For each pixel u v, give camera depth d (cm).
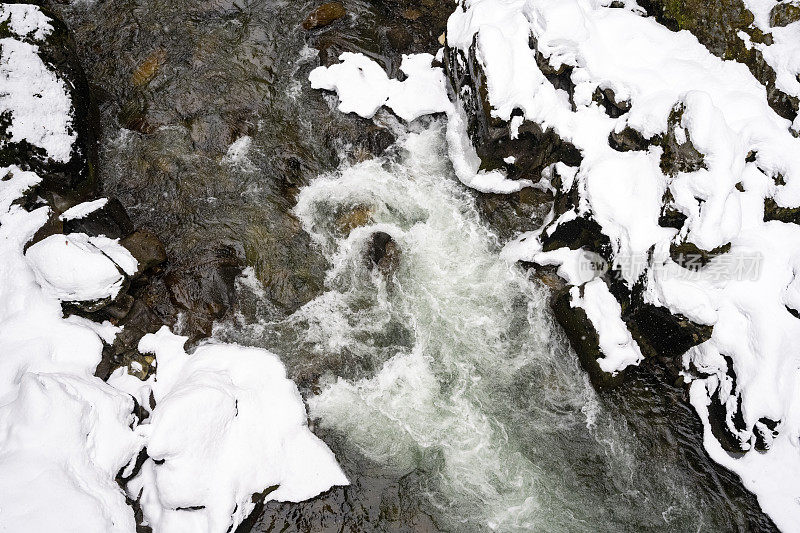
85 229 683
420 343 704
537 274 738
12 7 719
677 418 663
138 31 899
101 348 618
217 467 566
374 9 930
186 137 815
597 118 707
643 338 665
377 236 759
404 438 646
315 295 725
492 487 621
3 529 461
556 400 674
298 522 590
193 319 686
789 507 595
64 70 740
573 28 691
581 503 617
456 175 813
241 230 754
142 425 561
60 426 514
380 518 598
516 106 718
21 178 673
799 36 648
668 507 617
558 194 741
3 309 606
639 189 653
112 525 512
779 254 630
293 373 672
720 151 598
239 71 873
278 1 934
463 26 796
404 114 834
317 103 855
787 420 596
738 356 620
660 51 700
